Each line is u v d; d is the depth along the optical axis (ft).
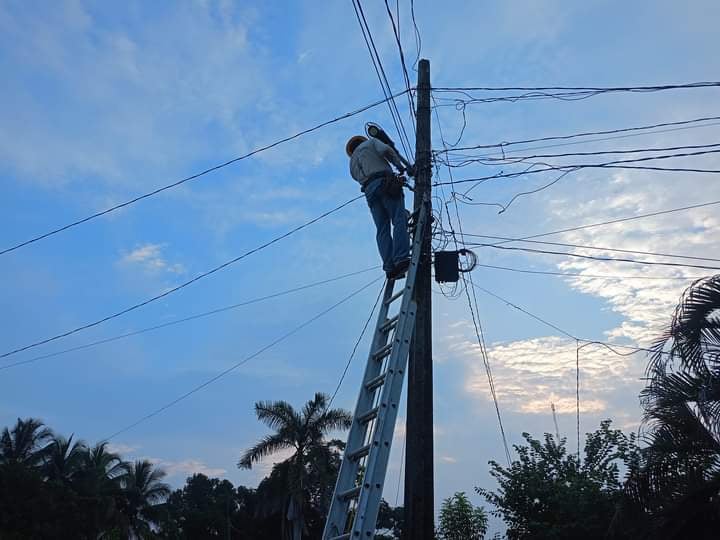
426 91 37.63
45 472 181.68
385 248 27.09
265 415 130.00
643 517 37.40
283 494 128.57
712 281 33.55
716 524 36.11
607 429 62.69
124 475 196.24
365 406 22.40
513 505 59.16
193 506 293.02
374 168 27.91
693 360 33.45
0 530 135.23
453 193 42.83
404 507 29.22
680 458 35.96
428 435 29.91
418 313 31.37
